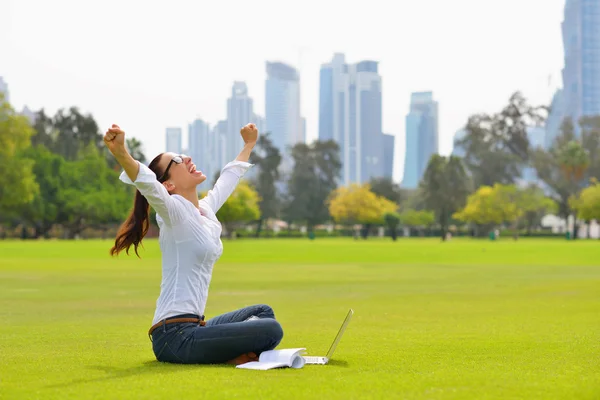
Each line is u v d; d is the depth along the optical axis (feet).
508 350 25.09
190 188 22.04
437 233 479.00
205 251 21.48
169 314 21.42
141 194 21.81
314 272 91.30
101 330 32.86
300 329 32.94
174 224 21.25
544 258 135.44
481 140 456.86
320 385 17.66
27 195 219.20
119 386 17.75
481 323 35.29
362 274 87.10
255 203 418.10
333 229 506.48
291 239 379.96
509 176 449.48
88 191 354.33
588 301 48.42
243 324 20.89
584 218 374.22
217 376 19.03
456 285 66.95
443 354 24.11
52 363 22.12
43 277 81.25
